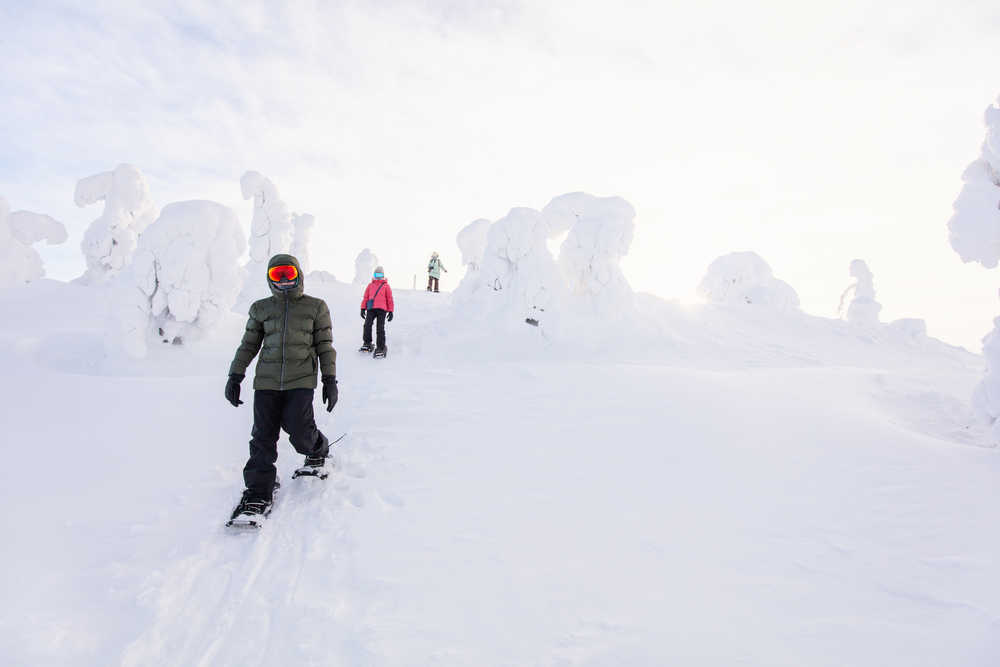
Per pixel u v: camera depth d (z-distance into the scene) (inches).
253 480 128.3
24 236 576.1
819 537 120.5
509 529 122.6
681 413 200.5
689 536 120.6
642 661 81.8
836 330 677.3
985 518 126.7
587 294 482.3
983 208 224.7
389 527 123.0
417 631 89.1
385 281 371.9
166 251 314.8
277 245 709.9
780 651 84.3
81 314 430.6
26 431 171.6
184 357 322.7
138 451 163.2
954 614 92.7
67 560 107.8
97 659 83.0
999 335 215.3
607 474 151.9
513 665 81.2
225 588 102.3
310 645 86.5
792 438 178.5
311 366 141.6
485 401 218.7
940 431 243.0
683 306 658.2
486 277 453.7
